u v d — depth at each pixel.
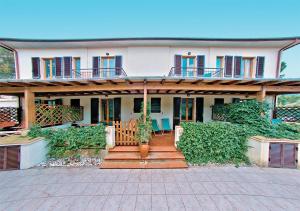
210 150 6.06
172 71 10.37
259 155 5.79
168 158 5.89
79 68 10.95
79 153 6.46
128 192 4.08
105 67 10.95
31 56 10.87
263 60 10.47
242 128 6.31
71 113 9.52
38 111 7.38
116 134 6.89
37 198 3.82
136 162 5.83
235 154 6.21
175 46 10.52
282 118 10.12
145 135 6.13
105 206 3.52
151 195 3.95
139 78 6.07
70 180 4.73
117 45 10.51
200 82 6.84
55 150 6.33
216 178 4.86
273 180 4.75
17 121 10.68
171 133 9.73
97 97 10.89
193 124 6.38
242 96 10.49
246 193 4.05
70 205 3.55
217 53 10.55
